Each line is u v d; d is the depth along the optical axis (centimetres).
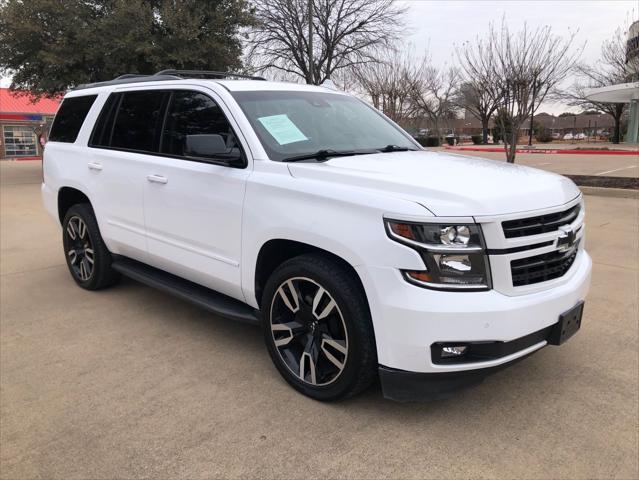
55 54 1616
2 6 1603
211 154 332
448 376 266
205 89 384
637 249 655
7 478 254
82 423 297
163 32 1719
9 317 458
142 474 255
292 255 344
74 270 536
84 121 502
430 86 3281
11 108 3738
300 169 316
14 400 322
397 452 268
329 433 285
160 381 344
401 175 295
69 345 400
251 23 1836
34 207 1127
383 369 274
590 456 264
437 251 255
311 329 313
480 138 5544
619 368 354
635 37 2839
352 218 278
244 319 352
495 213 261
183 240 387
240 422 296
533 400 316
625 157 2606
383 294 265
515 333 264
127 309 475
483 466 257
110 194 453
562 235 289
